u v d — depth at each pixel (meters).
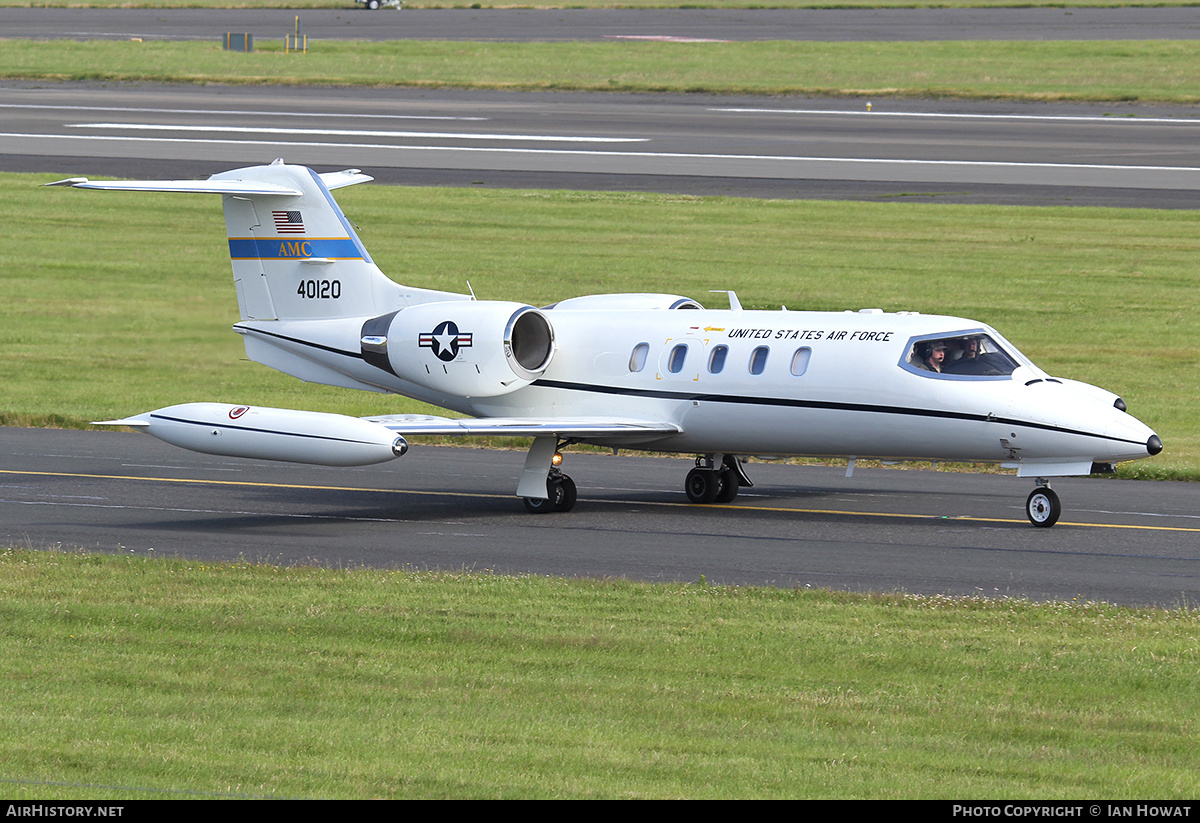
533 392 82.50
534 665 43.41
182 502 79.38
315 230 87.44
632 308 85.12
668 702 39.50
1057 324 131.12
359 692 40.44
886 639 46.28
